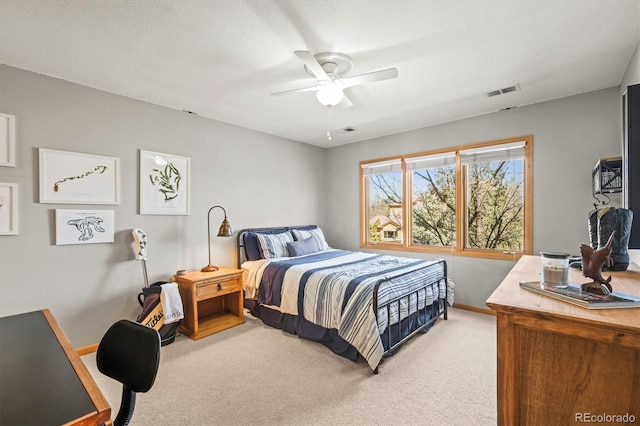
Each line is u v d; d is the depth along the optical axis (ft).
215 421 5.89
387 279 8.13
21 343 3.89
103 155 9.32
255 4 5.56
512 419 3.52
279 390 6.89
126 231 9.79
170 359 8.37
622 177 7.86
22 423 2.34
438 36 6.60
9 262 7.77
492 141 11.69
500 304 3.54
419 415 6.02
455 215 12.86
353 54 7.30
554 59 7.64
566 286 3.93
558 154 10.34
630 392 2.92
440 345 9.07
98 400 2.68
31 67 7.91
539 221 10.75
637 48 6.93
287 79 8.73
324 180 17.66
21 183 7.92
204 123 11.98
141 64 7.82
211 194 12.21
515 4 5.60
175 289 9.42
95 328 9.11
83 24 6.13
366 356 7.43
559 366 3.26
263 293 10.91
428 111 11.55
